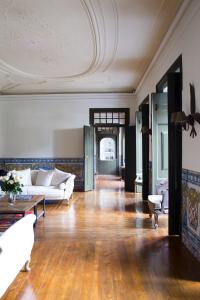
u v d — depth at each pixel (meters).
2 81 7.91
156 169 5.37
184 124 3.81
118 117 9.27
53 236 4.36
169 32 4.41
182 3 3.66
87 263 3.33
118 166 15.10
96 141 15.34
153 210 4.80
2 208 4.44
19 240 2.69
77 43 5.10
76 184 9.25
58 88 8.89
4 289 2.35
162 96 5.35
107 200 7.34
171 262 3.33
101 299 2.53
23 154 9.35
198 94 3.38
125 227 4.82
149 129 6.55
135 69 6.74
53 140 9.32
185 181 3.90
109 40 4.95
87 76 7.41
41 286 2.78
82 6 3.83
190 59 3.66
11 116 9.34
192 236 3.58
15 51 5.51
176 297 2.55
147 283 2.82
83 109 9.28
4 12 3.98
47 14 4.04
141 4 3.76
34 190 6.62
